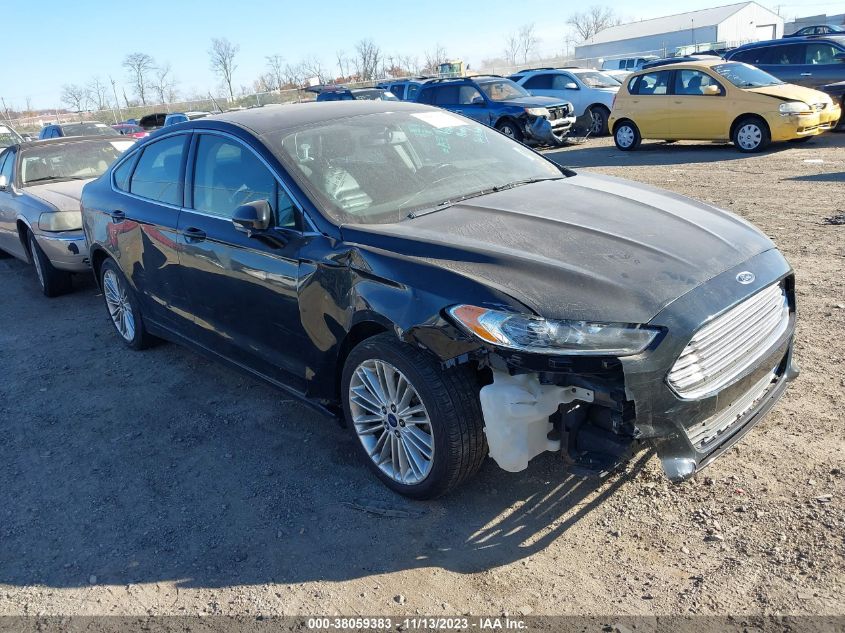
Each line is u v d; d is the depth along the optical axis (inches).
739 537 116.1
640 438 110.7
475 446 124.5
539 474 139.5
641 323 108.9
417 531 127.6
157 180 196.1
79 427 182.1
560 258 120.8
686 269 119.6
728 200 351.9
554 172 177.8
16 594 122.1
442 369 122.5
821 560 108.9
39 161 335.0
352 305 132.8
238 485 148.4
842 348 176.7
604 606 106.0
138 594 119.3
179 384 202.7
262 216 143.8
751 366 121.7
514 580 113.3
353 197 148.2
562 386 112.0
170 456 163.0
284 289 148.0
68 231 281.9
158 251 189.6
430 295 120.6
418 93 716.7
